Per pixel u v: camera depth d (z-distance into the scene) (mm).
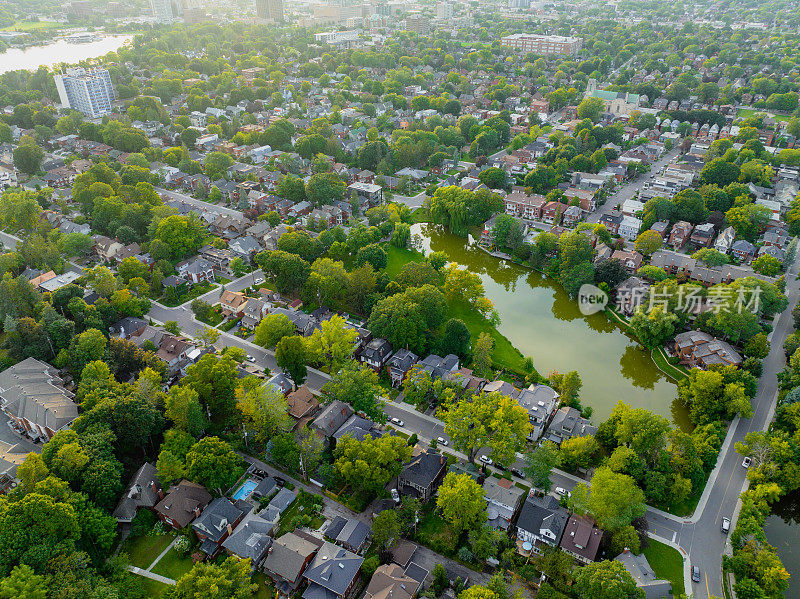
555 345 186750
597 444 135250
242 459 137625
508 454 128375
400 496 128250
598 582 100000
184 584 99625
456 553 115688
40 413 138375
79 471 119438
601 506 115375
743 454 134750
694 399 152625
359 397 144625
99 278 189250
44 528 104625
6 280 173750
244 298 193000
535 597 107375
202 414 138375
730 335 174625
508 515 120375
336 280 195125
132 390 140500
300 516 121125
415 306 171500
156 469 128750
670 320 176250
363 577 110188
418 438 144125
